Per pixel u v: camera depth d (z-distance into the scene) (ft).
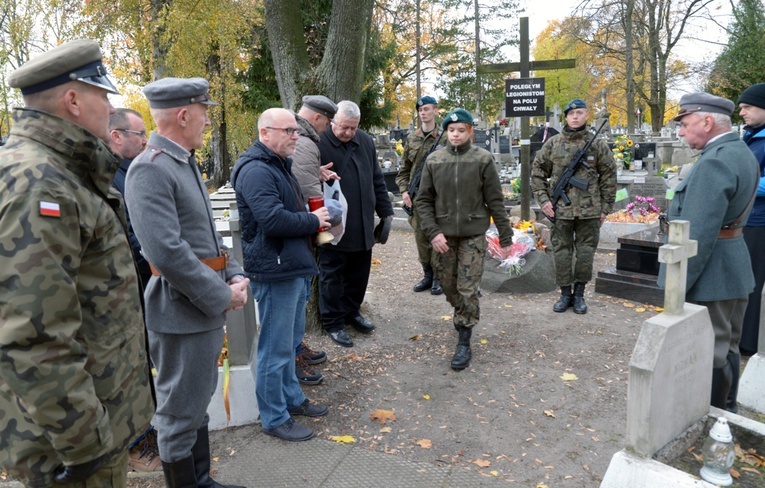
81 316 5.04
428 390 12.87
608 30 89.10
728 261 9.91
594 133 18.53
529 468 9.83
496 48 97.50
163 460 8.12
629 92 90.68
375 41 48.62
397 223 33.71
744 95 14.11
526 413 11.78
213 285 7.66
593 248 17.79
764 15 84.99
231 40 47.06
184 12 45.37
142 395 5.81
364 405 12.16
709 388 9.20
